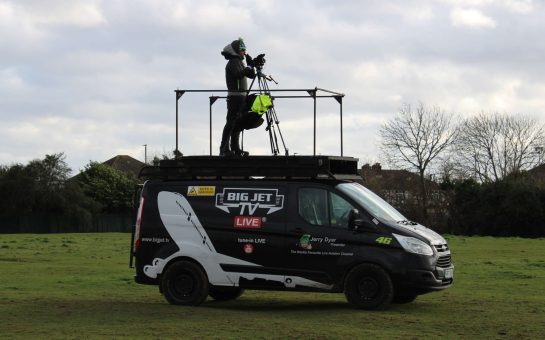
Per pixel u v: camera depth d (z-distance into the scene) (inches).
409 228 485.1
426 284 471.5
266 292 618.8
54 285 671.1
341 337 384.2
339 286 486.6
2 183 2672.2
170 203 523.8
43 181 2723.9
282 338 382.6
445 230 2484.0
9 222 2687.0
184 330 407.2
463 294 583.5
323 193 496.4
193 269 513.7
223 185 515.5
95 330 408.5
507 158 2751.0
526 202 2192.4
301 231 494.0
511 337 387.2
